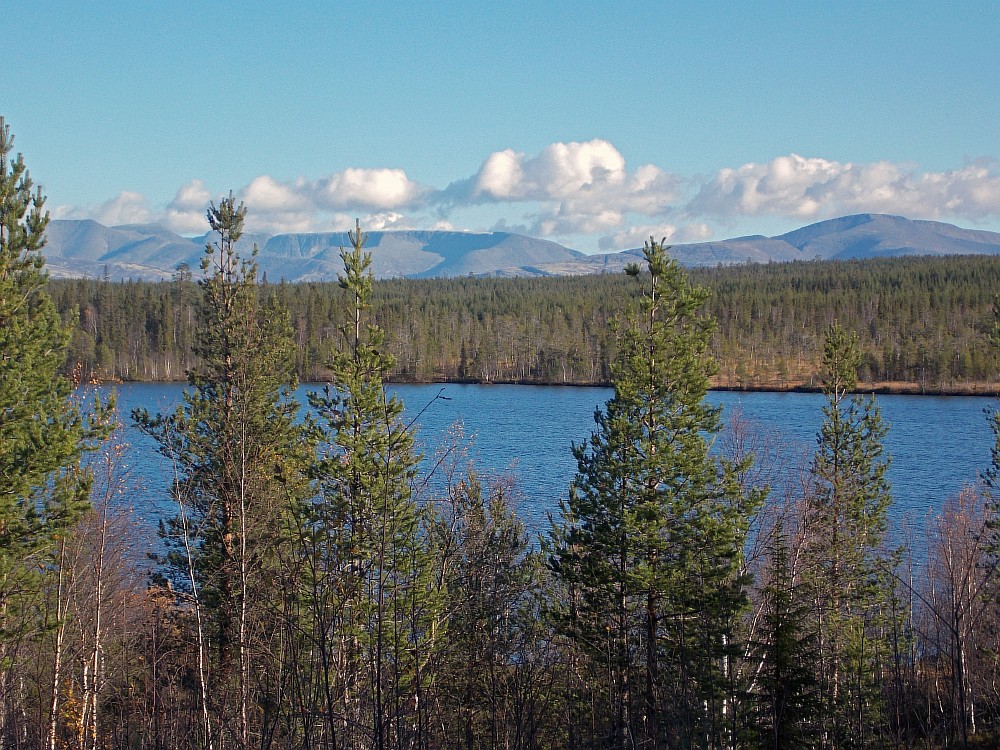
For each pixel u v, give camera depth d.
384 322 147.25
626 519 22.73
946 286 186.25
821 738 18.38
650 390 24.06
